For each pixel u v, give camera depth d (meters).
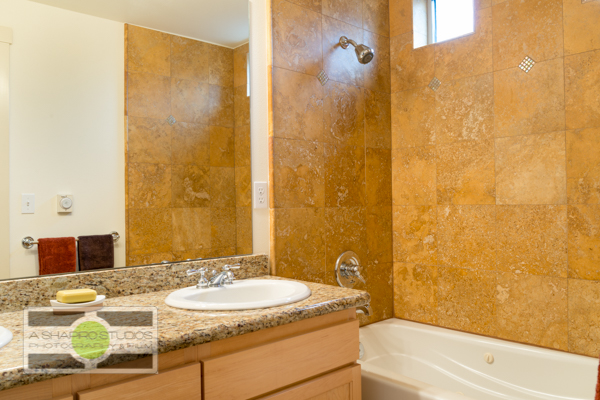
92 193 1.58
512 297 2.22
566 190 2.04
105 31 1.62
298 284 1.68
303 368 1.39
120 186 1.65
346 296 1.54
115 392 1.00
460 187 2.42
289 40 2.17
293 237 2.16
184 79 1.84
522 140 2.18
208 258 1.91
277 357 1.32
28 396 0.90
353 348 1.57
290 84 2.17
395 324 2.54
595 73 1.95
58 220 1.50
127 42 1.67
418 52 2.60
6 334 1.05
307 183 2.24
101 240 1.60
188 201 1.85
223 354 1.21
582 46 1.99
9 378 0.84
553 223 2.08
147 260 1.72
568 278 2.03
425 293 2.57
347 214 2.44
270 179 2.10
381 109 2.67
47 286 1.45
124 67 1.66
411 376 2.43
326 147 2.34
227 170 1.98
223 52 1.97
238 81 2.02
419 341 2.43
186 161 1.84
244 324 1.22
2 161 1.39
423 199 2.58
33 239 1.45
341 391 1.51
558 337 2.06
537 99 2.13
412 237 2.63
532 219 2.15
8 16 1.41
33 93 1.45
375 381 1.83
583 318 1.99
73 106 1.54
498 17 2.27
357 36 2.53
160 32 1.76
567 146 2.04
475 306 2.36
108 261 1.61
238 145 2.02
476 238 2.35
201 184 1.89
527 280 2.16
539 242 2.12
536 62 2.13
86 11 1.57
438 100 2.51
